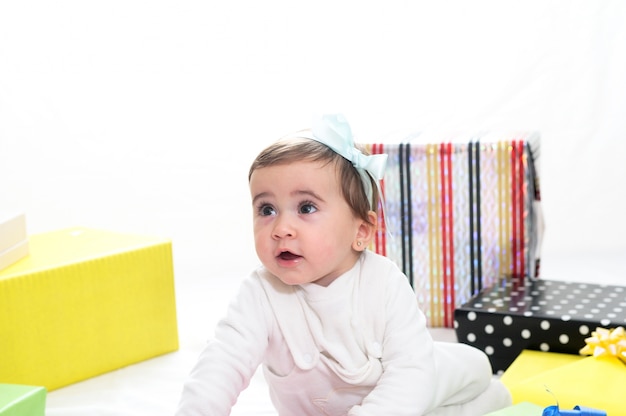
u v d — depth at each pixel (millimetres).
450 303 1844
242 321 1080
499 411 1128
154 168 2328
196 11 2256
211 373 1031
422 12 2271
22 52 2236
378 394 1039
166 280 1670
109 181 2322
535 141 1832
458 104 2305
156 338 1667
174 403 1433
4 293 1436
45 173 2299
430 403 1079
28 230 2309
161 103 2299
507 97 2312
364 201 1103
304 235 1041
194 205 2355
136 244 1648
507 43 2287
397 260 1852
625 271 2162
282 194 1053
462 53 2287
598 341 1425
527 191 1780
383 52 2283
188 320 1893
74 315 1533
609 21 2281
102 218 2336
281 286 1108
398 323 1067
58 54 2244
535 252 1861
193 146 2322
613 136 2346
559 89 2320
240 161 2334
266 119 2309
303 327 1095
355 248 1109
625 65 2305
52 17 2229
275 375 1122
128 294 1611
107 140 2303
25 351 1472
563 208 2391
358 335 1079
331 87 2297
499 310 1596
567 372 1370
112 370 1603
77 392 1504
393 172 1824
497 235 1808
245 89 2297
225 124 2314
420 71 2291
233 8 2260
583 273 2158
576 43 2297
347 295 1090
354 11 2268
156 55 2271
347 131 1093
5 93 2248
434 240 1831
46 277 1488
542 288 1729
